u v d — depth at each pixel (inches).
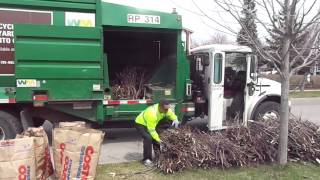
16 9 326.6
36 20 331.3
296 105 845.2
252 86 410.3
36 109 348.5
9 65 327.9
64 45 331.3
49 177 265.3
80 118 356.8
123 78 392.5
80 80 339.0
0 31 324.2
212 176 273.9
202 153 289.1
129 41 408.8
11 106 343.6
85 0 339.6
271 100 424.5
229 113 417.4
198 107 404.8
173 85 386.0
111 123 382.0
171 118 307.0
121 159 327.6
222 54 396.8
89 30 336.2
